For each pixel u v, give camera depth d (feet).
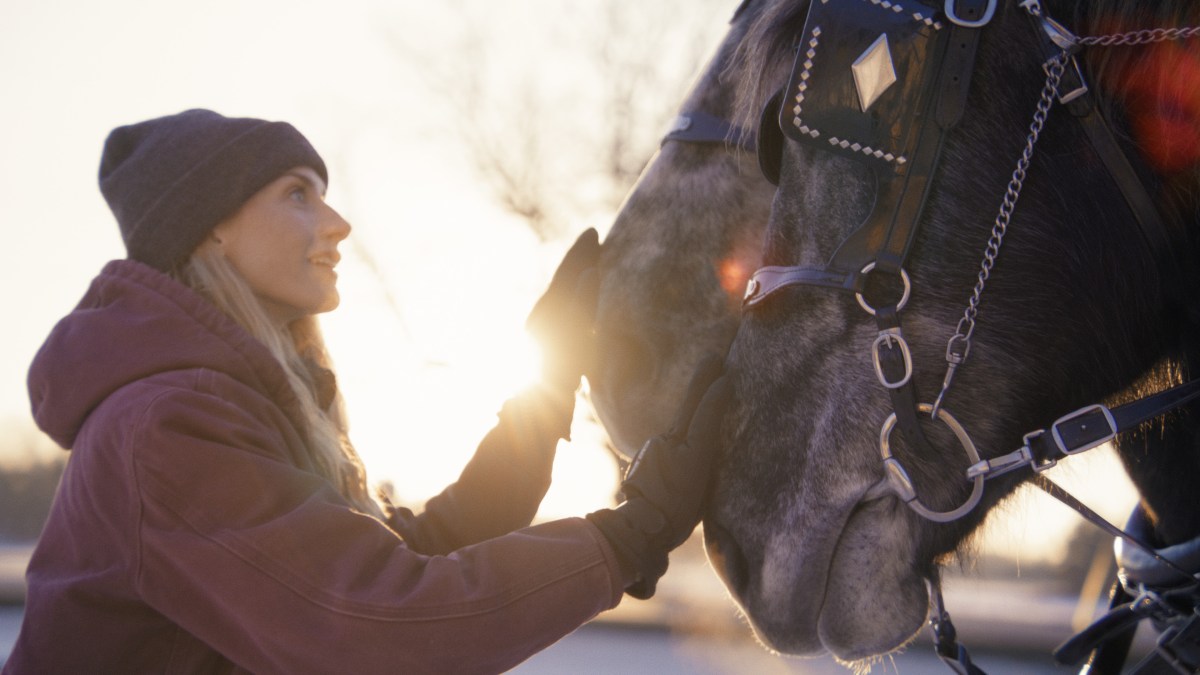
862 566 6.03
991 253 5.89
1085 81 5.89
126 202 6.40
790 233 6.31
